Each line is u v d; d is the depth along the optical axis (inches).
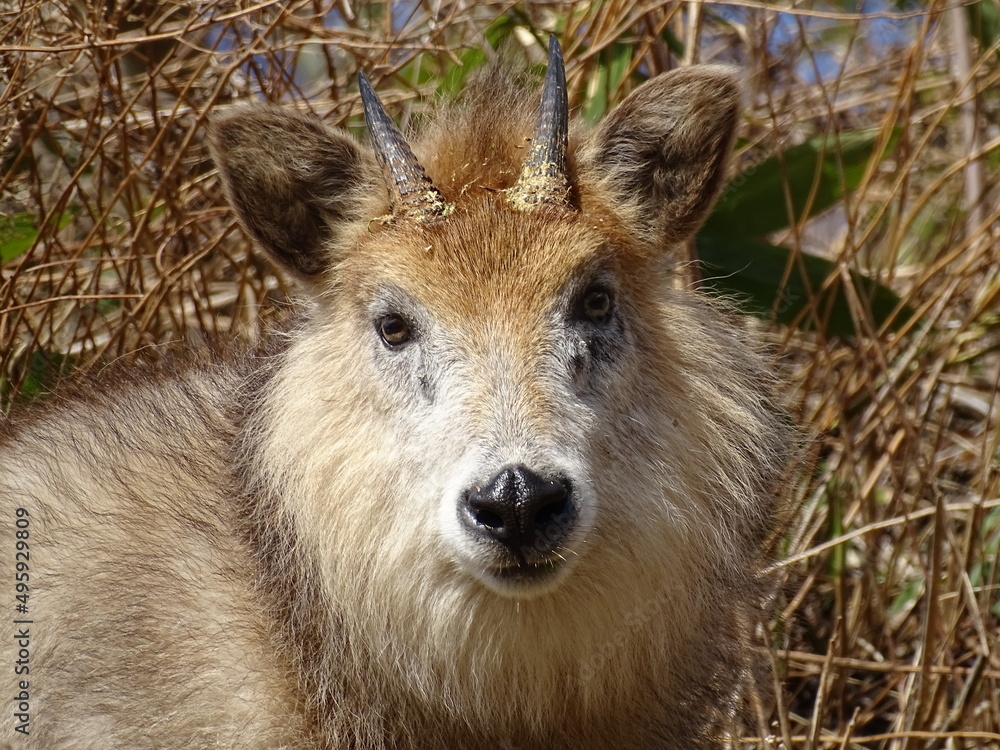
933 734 336.2
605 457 270.1
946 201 528.7
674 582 283.0
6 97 401.4
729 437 303.9
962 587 358.6
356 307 283.4
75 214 457.4
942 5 465.1
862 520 400.5
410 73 480.7
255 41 398.6
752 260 438.0
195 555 290.5
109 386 339.6
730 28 554.3
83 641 282.2
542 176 277.6
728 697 316.2
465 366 262.7
